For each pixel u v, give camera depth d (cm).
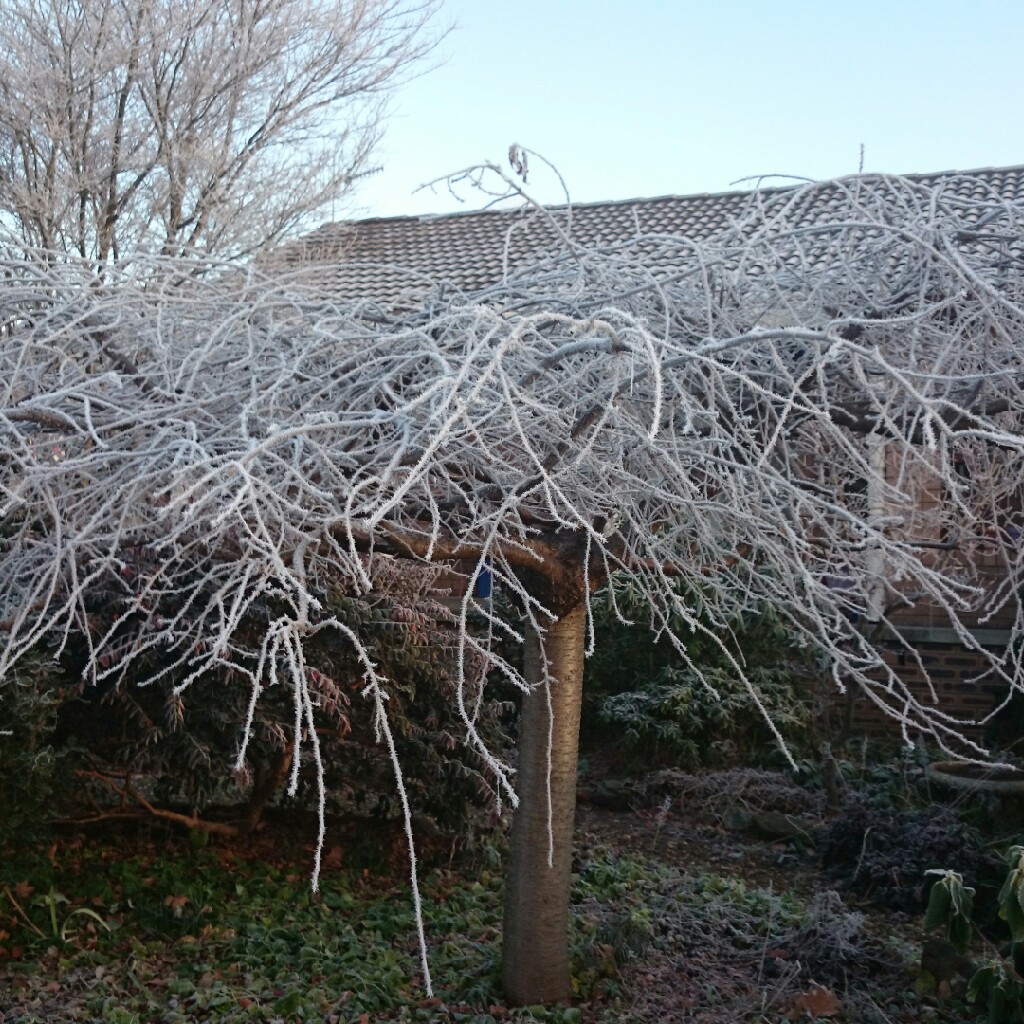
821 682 741
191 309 317
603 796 730
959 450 360
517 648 647
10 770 435
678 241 296
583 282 308
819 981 438
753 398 317
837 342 215
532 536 366
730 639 768
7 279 293
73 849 533
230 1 1142
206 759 472
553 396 301
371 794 565
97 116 1127
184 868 528
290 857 563
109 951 450
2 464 292
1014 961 360
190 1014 399
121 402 281
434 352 242
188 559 309
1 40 1070
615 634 813
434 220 1280
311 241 1239
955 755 284
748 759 767
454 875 562
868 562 355
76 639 458
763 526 296
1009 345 268
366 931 480
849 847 595
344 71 1219
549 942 398
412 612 515
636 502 319
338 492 264
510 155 290
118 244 1153
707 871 599
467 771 527
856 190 298
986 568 714
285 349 300
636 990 423
